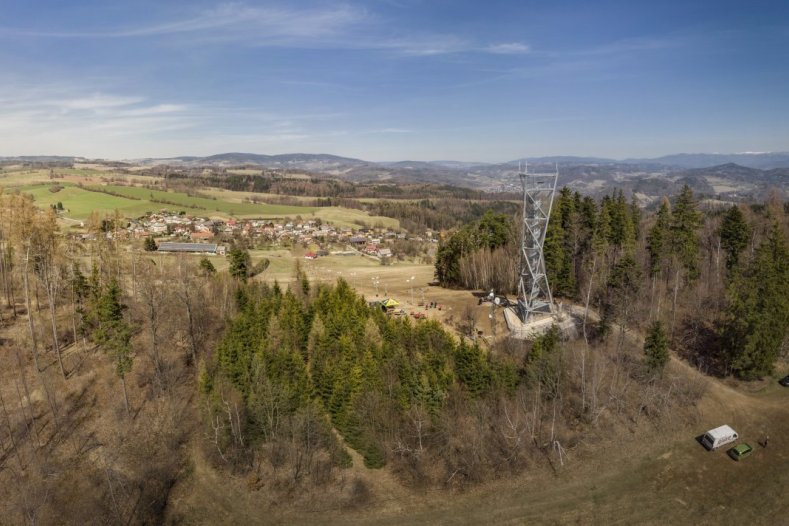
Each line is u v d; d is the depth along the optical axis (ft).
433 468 199.21
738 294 281.74
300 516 178.60
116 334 226.58
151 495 185.37
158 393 248.73
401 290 451.12
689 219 361.92
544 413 228.43
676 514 180.04
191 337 285.64
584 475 198.18
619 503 184.75
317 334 270.46
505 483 193.57
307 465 199.21
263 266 577.02
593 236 373.40
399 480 195.42
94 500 180.75
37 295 323.98
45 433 215.51
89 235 487.61
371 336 259.60
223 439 206.39
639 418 229.66
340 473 198.18
